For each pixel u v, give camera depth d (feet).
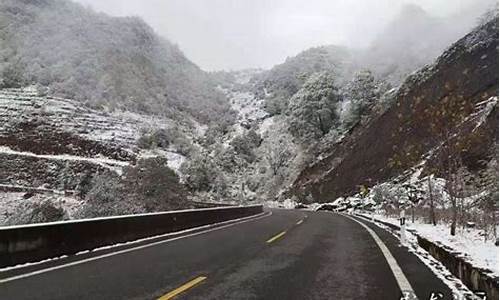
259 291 25.27
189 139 422.00
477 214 65.62
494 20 173.37
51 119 347.56
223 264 34.65
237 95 562.66
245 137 374.02
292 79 475.31
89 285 26.02
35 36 472.03
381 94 286.46
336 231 68.03
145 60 536.83
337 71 438.40
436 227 68.69
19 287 25.29
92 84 427.74
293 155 321.11
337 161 243.40
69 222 39.73
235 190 319.06
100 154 322.14
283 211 158.61
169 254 39.88
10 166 278.05
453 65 174.50
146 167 165.58
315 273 31.32
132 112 426.51
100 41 511.40
